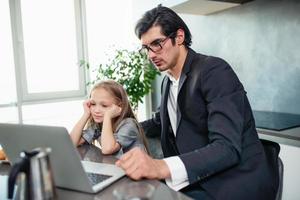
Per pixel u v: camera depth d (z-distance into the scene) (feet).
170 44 3.62
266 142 3.52
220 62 3.36
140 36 3.70
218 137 2.89
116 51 10.18
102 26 11.46
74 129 4.46
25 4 10.12
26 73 10.36
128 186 2.02
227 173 3.09
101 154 3.69
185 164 2.66
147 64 9.72
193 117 3.48
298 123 5.73
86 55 11.39
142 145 4.36
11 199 2.03
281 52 6.42
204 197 3.03
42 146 2.26
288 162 5.44
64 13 10.93
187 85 3.51
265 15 6.67
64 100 11.21
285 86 6.44
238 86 3.25
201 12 7.87
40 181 1.78
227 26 7.67
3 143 2.58
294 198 5.49
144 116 11.12
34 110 10.66
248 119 3.32
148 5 9.36
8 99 9.93
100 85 4.82
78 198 2.22
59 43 10.93
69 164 2.22
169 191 2.29
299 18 5.98
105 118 4.37
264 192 3.08
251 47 7.11
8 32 9.76
